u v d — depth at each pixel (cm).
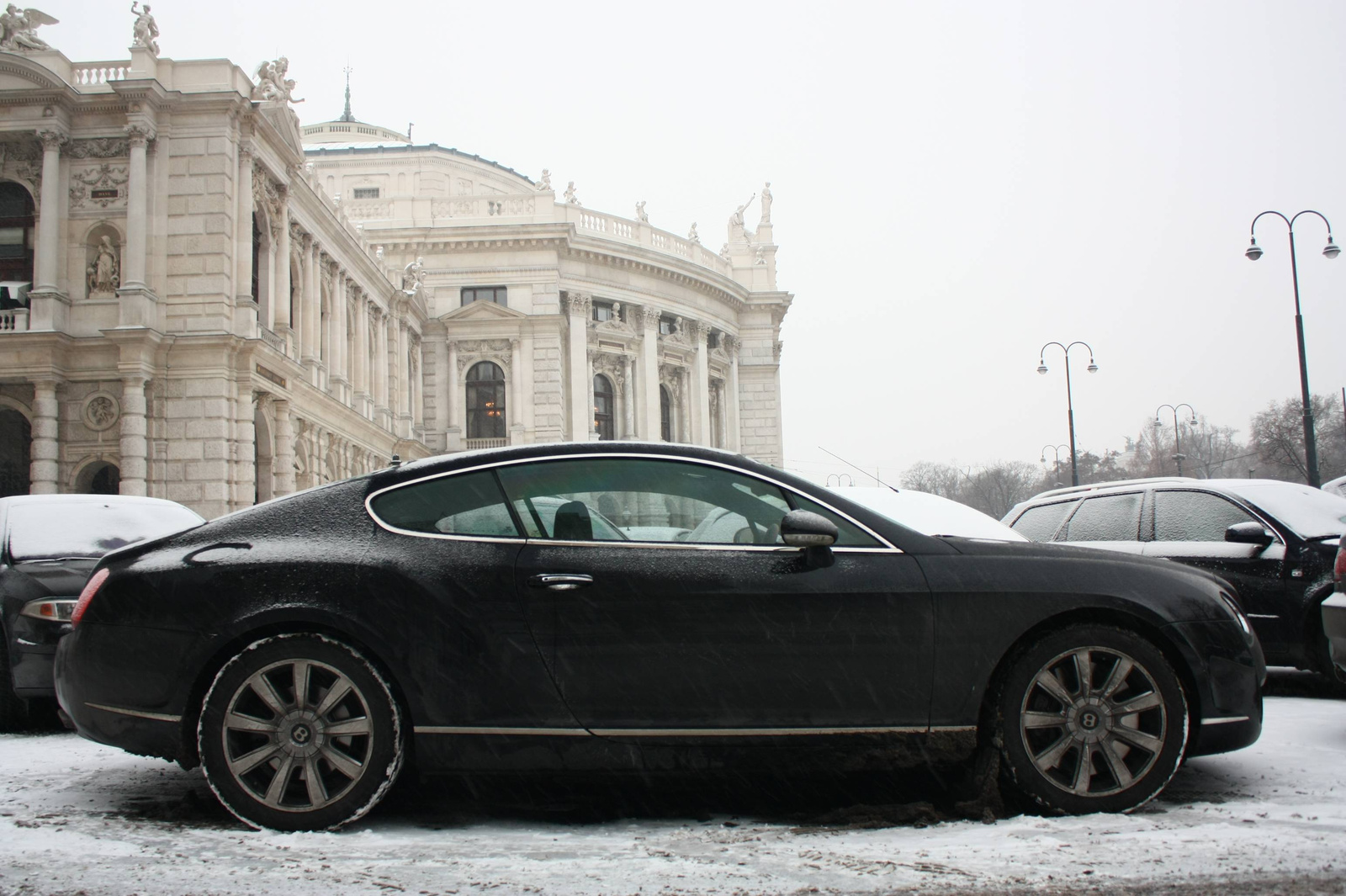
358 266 4131
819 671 463
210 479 2723
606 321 5728
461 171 6462
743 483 496
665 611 464
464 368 5312
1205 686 475
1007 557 487
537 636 461
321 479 3553
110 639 471
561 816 477
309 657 457
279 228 3184
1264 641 870
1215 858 387
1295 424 6675
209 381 2745
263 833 443
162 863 395
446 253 5375
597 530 485
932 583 472
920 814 462
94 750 678
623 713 459
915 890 354
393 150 6384
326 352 3788
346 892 359
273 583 466
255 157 2964
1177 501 982
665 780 465
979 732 472
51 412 2689
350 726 454
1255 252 2758
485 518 486
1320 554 855
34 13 2800
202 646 461
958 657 466
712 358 6456
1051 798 460
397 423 4741
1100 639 468
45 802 511
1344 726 706
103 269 2791
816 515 469
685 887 361
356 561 470
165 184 2805
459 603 463
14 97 2723
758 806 492
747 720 461
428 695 457
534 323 5278
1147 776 464
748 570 471
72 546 870
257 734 457
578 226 5659
